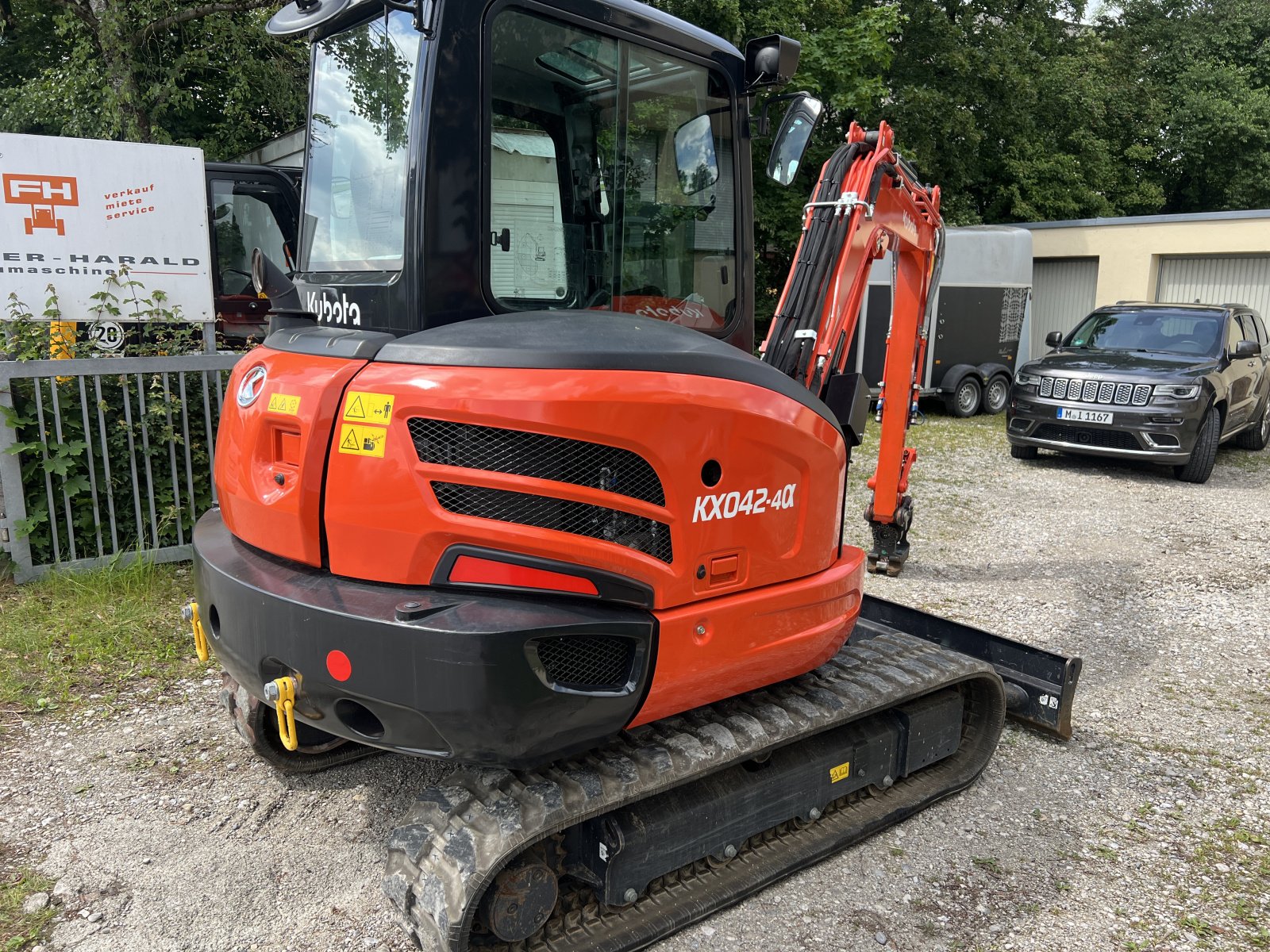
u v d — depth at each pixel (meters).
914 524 8.04
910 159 16.67
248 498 2.72
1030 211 20.52
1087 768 4.04
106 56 12.28
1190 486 9.71
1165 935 2.97
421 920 2.41
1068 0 23.02
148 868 3.12
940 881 3.22
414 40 2.56
